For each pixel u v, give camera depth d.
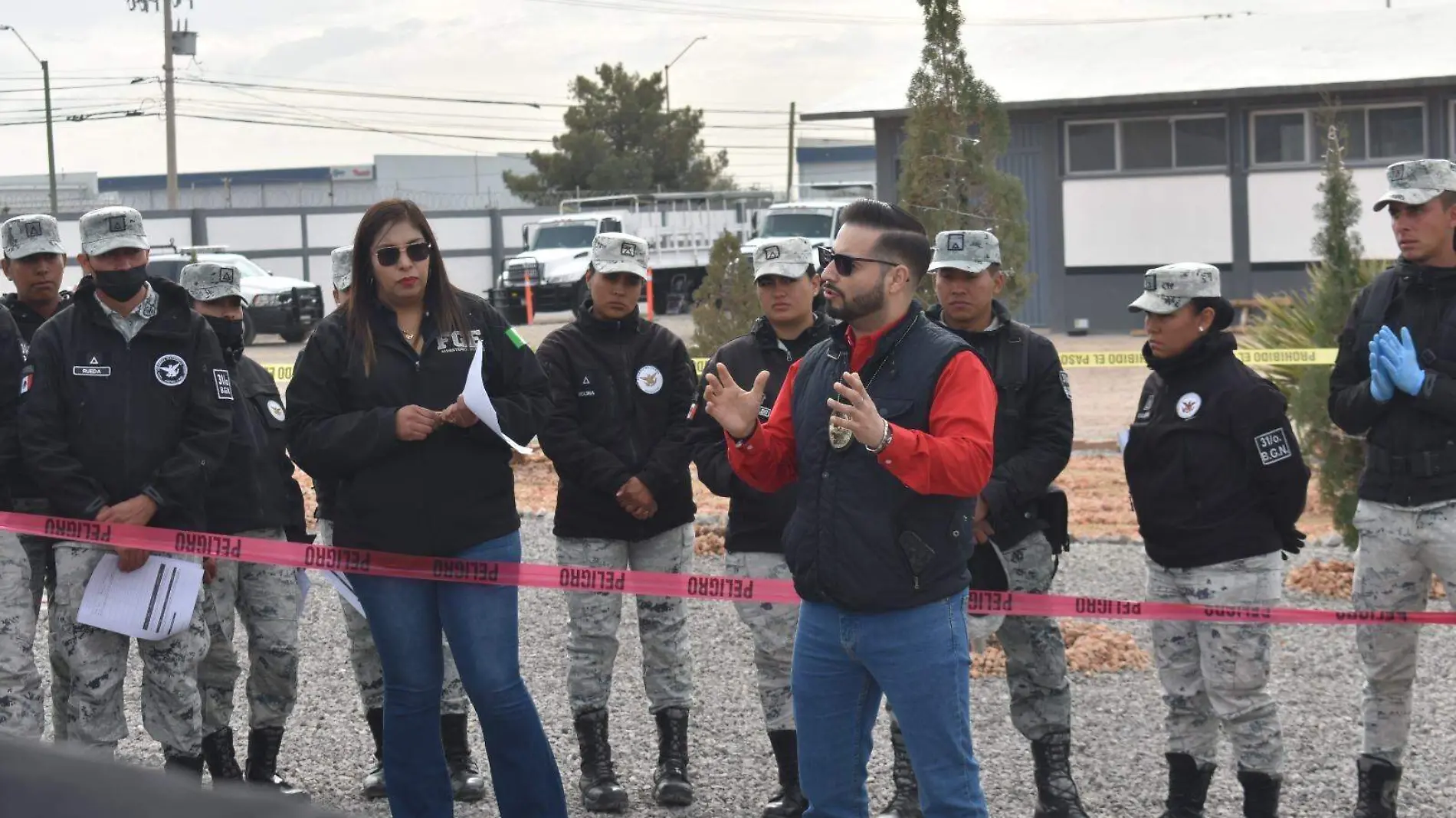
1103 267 28.14
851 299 4.02
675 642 5.74
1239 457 5.07
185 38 48.75
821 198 36.69
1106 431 17.20
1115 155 27.88
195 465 4.90
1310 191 26.64
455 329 4.72
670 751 5.73
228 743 5.70
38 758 0.89
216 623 5.58
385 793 5.75
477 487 4.63
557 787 4.70
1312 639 7.85
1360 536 5.23
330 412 4.67
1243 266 27.19
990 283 5.33
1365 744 5.30
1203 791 5.32
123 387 4.88
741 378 5.58
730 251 15.71
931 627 3.96
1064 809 5.36
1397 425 5.09
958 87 10.47
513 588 4.68
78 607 4.86
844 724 4.15
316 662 7.75
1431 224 5.01
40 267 5.66
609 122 70.06
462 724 5.83
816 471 4.05
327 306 43.09
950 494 3.85
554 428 5.68
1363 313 5.24
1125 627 8.22
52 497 4.79
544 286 34.44
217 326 5.63
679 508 5.84
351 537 4.64
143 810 0.86
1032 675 5.41
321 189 70.00
